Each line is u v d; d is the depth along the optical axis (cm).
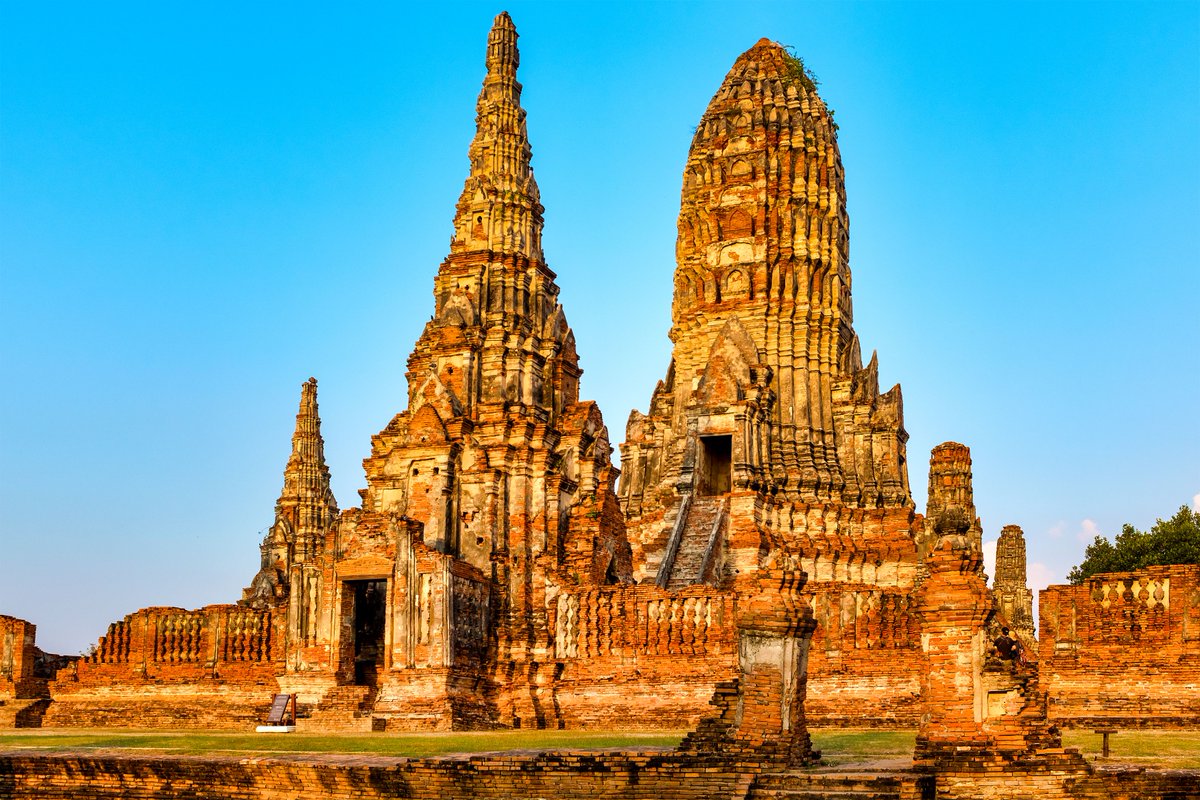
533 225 6819
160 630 6406
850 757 3919
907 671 5356
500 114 6906
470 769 3694
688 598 5800
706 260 8981
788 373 8656
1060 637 5078
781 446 8500
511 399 6431
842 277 8988
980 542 6625
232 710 6100
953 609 3384
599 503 6456
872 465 8519
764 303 8738
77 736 5172
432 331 6556
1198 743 3981
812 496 8350
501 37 7025
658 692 5716
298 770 3894
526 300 6675
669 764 3525
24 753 4312
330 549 6056
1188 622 4878
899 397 8656
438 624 5766
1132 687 4900
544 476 6303
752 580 3772
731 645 5662
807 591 5572
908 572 8106
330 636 5981
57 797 4162
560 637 6041
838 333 8812
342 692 5838
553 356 6675
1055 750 3262
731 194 8994
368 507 6506
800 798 3300
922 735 3406
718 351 8562
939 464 5850
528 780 3641
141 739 4916
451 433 6319
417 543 5888
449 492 6272
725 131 9162
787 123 9062
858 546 8244
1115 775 3161
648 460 9012
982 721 3334
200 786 4019
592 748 4228
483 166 6838
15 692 6462
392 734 5294
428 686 5709
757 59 9425
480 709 5841
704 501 8238
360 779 3825
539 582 6169
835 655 5491
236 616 6309
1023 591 8569
